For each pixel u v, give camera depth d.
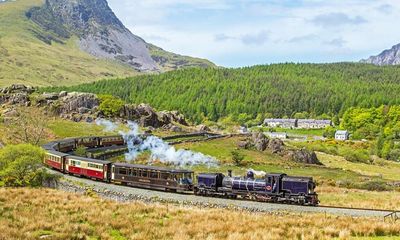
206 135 144.25
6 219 32.69
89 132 125.88
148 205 42.75
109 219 34.56
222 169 89.44
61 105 143.38
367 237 29.67
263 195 51.28
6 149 60.28
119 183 61.78
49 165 75.56
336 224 33.66
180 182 55.75
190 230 31.30
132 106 156.88
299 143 178.75
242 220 35.72
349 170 108.31
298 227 33.06
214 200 50.47
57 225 31.56
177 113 183.75
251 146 120.56
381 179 90.75
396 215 41.09
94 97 151.75
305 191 48.88
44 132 117.50
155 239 29.02
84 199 43.88
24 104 141.38
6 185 56.97
